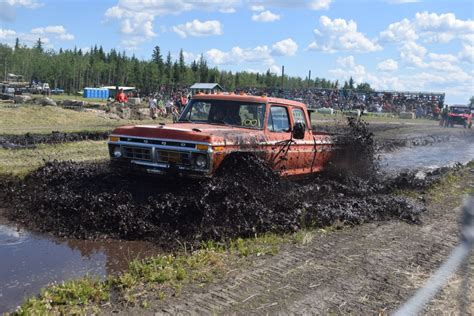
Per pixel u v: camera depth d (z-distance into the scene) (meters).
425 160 18.33
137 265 5.22
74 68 108.19
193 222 6.52
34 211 7.22
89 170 8.00
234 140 7.29
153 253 6.00
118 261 5.71
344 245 6.66
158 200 6.82
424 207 9.22
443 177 12.53
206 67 116.81
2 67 105.88
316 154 9.51
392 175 12.59
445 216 8.82
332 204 8.24
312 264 5.82
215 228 6.38
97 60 126.00
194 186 7.00
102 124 25.88
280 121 8.62
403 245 6.88
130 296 4.53
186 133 7.03
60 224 6.75
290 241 6.64
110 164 7.72
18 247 6.06
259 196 7.29
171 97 51.19
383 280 5.50
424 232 7.68
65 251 6.00
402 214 8.42
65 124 24.81
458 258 6.40
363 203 8.59
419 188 11.02
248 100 8.43
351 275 5.57
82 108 31.66
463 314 4.70
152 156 7.23
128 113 32.50
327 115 49.97
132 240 6.43
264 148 7.92
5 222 7.01
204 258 5.60
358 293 5.09
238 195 6.88
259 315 4.43
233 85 107.12
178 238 6.27
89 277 5.11
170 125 7.78
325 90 64.25
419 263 6.16
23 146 14.34
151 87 105.00
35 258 5.70
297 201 7.74
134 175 7.66
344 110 58.41
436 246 6.94
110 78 122.56
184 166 7.02
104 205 6.80
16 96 33.91
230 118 8.38
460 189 11.50
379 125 38.03
